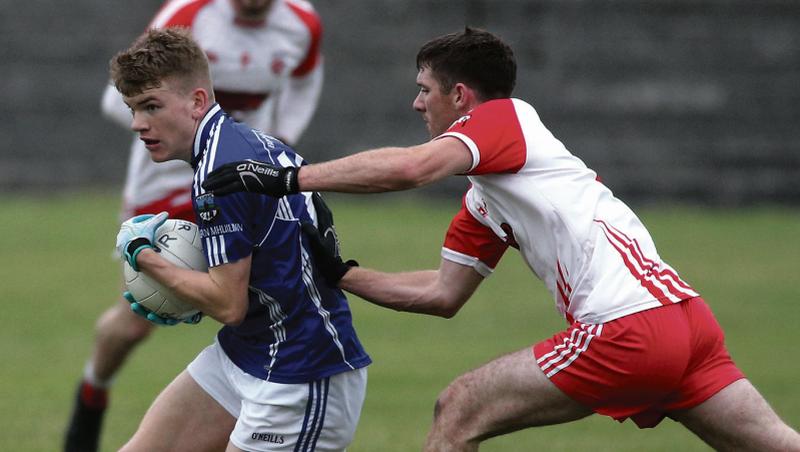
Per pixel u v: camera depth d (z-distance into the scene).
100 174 73.44
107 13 74.00
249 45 26.56
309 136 73.81
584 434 27.47
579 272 16.56
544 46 75.00
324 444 16.89
